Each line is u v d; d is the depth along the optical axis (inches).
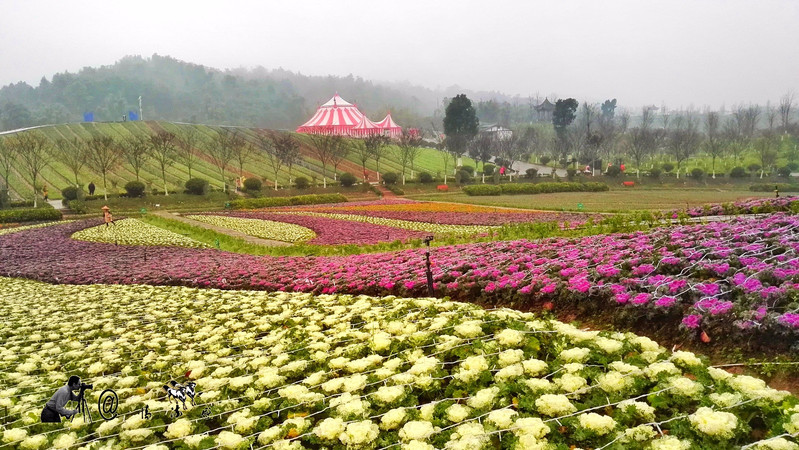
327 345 338.3
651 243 476.1
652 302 327.6
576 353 252.1
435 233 1167.6
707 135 4655.5
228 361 349.1
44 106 6589.6
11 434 252.7
